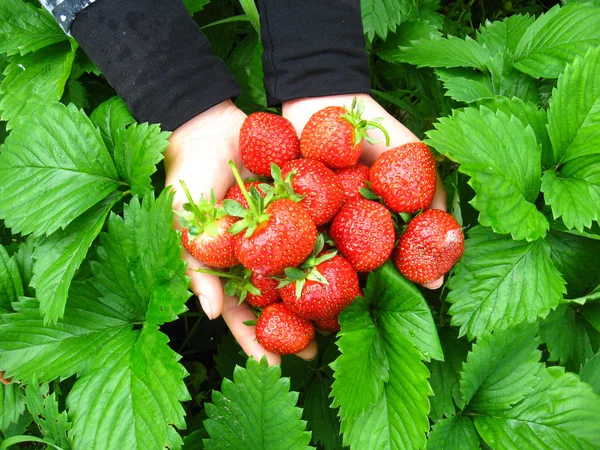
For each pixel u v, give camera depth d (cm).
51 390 31
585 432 29
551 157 32
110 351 29
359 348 27
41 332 30
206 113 34
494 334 29
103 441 27
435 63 36
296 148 31
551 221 32
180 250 27
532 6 53
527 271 30
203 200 28
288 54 35
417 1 44
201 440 31
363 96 36
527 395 30
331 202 28
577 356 33
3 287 32
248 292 30
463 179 33
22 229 30
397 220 30
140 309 31
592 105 30
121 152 32
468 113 30
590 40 34
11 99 34
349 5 37
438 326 34
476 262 30
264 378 27
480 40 39
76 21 32
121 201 34
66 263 29
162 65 33
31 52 35
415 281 30
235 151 35
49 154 32
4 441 30
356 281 28
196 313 45
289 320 29
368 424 27
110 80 34
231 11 45
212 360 47
